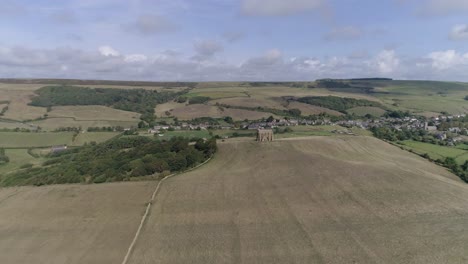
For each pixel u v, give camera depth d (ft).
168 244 177.68
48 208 235.20
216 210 212.43
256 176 265.13
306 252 162.91
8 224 215.92
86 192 260.42
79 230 201.05
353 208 204.03
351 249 163.22
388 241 167.94
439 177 271.49
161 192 248.73
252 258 160.86
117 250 176.55
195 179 270.26
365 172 255.09
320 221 191.21
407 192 220.43
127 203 233.76
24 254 180.14
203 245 174.19
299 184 241.96
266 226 189.06
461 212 192.85
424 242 165.07
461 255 153.69
